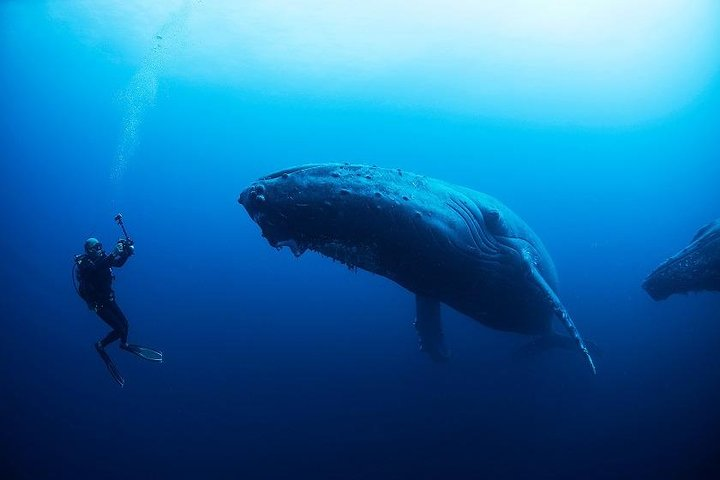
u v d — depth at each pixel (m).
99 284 7.95
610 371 15.46
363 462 14.04
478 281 8.18
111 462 17.75
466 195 8.39
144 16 27.56
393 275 7.87
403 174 7.48
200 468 16.23
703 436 11.55
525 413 14.38
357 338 24.38
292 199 6.45
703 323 17.73
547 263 11.13
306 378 21.41
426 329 10.56
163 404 21.78
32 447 19.52
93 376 26.42
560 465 11.96
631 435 12.46
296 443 16.28
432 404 16.09
